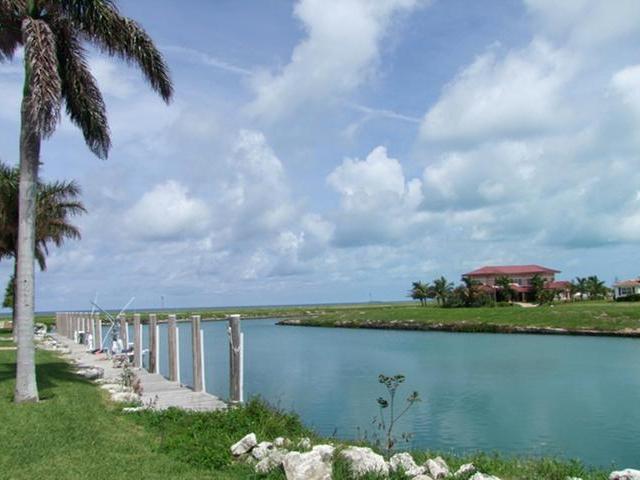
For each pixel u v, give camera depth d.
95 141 16.97
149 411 12.66
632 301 94.38
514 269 131.38
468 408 22.67
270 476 8.00
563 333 61.38
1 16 14.51
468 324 72.00
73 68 15.74
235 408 12.46
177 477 8.00
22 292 13.59
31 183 13.85
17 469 8.27
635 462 14.81
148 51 15.48
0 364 21.08
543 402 24.19
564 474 8.78
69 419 11.53
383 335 68.88
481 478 7.64
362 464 8.12
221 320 119.94
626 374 32.47
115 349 28.22
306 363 39.97
